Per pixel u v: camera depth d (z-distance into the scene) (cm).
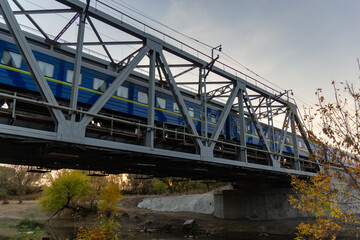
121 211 3619
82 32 1220
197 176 2381
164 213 3791
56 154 1124
